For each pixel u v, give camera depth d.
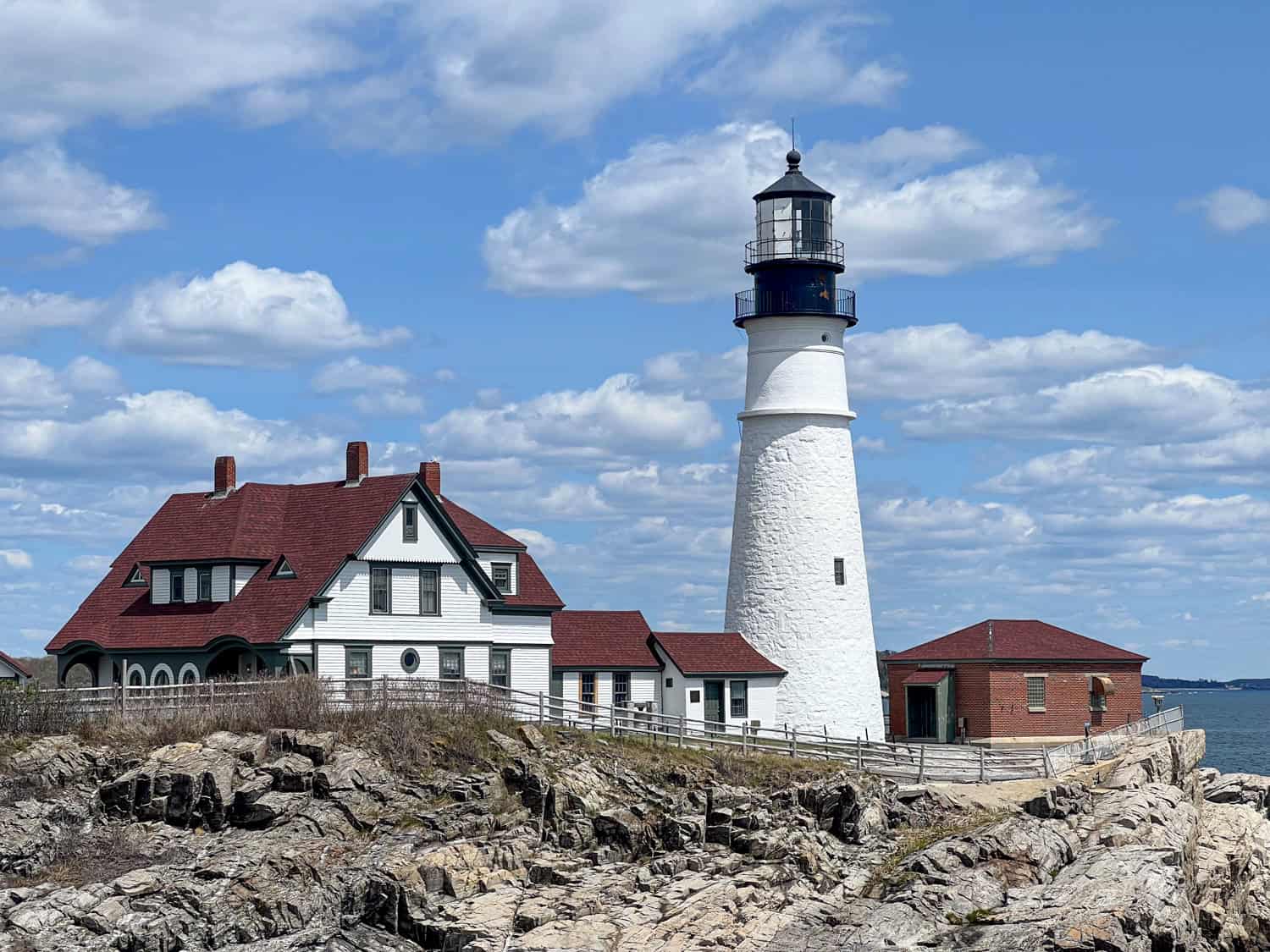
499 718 55.97
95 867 44.75
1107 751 65.81
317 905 43.38
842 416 72.69
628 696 70.12
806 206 72.75
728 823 50.59
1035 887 46.81
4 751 48.75
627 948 41.84
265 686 54.88
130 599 66.19
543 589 70.25
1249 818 62.69
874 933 43.09
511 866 47.41
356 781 49.62
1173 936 43.03
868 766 61.12
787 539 71.62
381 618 62.69
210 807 47.97
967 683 79.31
